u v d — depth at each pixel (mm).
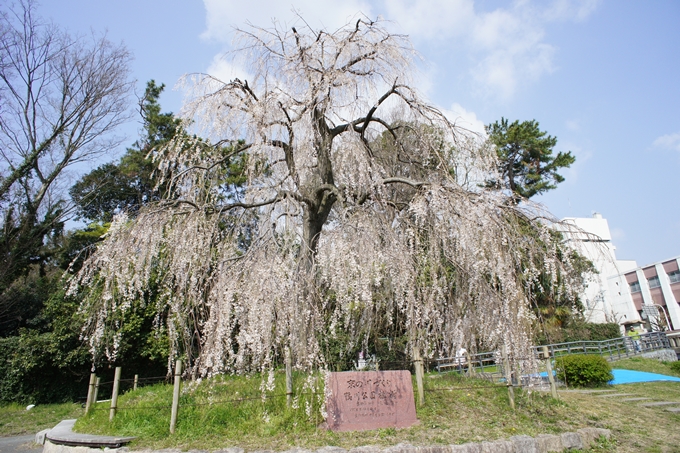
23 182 14500
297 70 6598
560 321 13906
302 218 6680
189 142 6902
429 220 5684
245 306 4785
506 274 5035
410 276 5117
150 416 5391
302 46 6766
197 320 5711
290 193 5938
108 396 11133
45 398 11039
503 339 5227
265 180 6547
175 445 4605
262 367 4543
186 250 5652
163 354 9438
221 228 6766
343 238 5152
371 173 6426
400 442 4547
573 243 5586
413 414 5164
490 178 6633
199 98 6727
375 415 5008
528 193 17250
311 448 4359
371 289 5094
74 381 11352
